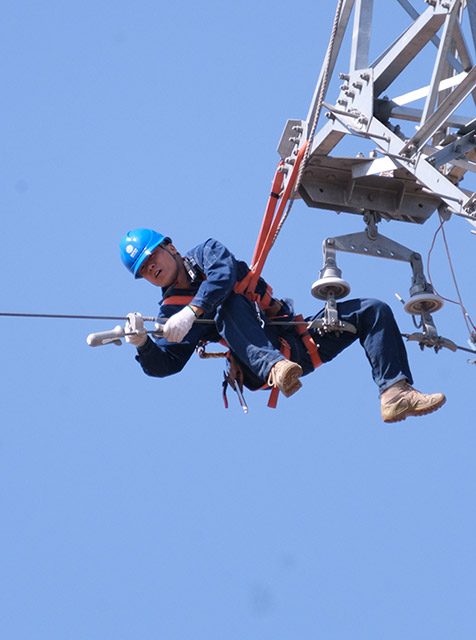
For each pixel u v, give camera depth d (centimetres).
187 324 1686
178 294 1795
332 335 1828
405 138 1931
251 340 1725
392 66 1864
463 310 1934
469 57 1941
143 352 1739
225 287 1706
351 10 1939
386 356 1781
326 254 1920
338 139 1917
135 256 1795
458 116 1917
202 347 1864
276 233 1884
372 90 1878
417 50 1847
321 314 1841
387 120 1939
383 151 1838
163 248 1800
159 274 1794
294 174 1936
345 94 1916
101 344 1678
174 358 1794
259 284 1820
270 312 1827
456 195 1788
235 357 1819
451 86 1925
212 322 1767
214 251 1745
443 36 1786
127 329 1683
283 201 1922
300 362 1828
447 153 1875
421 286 1911
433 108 1808
